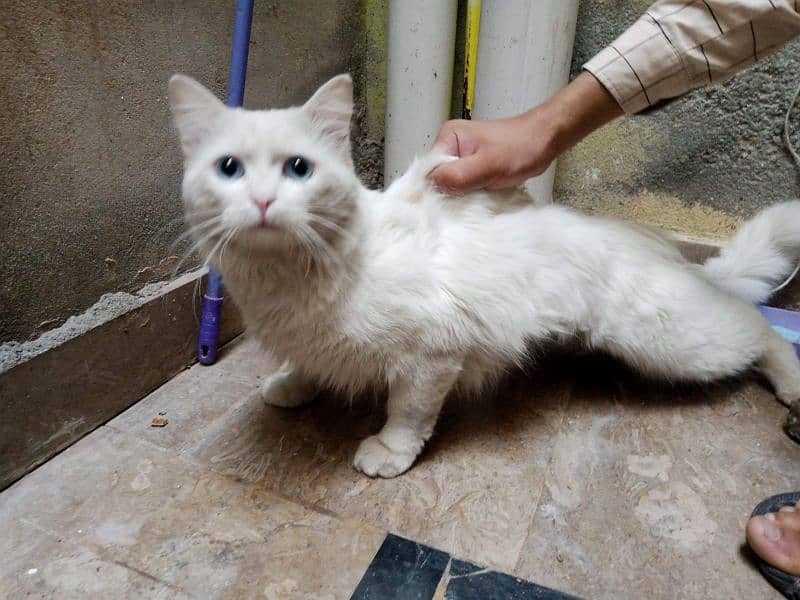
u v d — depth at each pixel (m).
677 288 1.04
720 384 1.21
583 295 1.01
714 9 0.89
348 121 0.82
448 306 0.89
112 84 1.02
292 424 1.10
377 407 1.15
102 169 1.04
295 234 0.73
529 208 1.03
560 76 1.42
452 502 0.92
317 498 0.92
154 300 1.16
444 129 1.03
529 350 1.12
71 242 1.02
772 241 1.29
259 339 0.95
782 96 1.34
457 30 1.60
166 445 1.04
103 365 1.07
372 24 1.71
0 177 0.88
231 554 0.82
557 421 1.11
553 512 0.90
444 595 0.76
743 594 0.77
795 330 1.33
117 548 0.83
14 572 0.79
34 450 0.97
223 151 0.74
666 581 0.79
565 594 0.77
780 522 0.80
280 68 1.45
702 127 1.43
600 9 1.43
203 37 1.19
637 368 1.14
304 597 0.76
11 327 0.95
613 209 1.60
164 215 1.20
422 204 0.94
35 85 0.89
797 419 1.05
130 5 1.02
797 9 0.86
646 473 0.98
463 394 1.17
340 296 0.83
